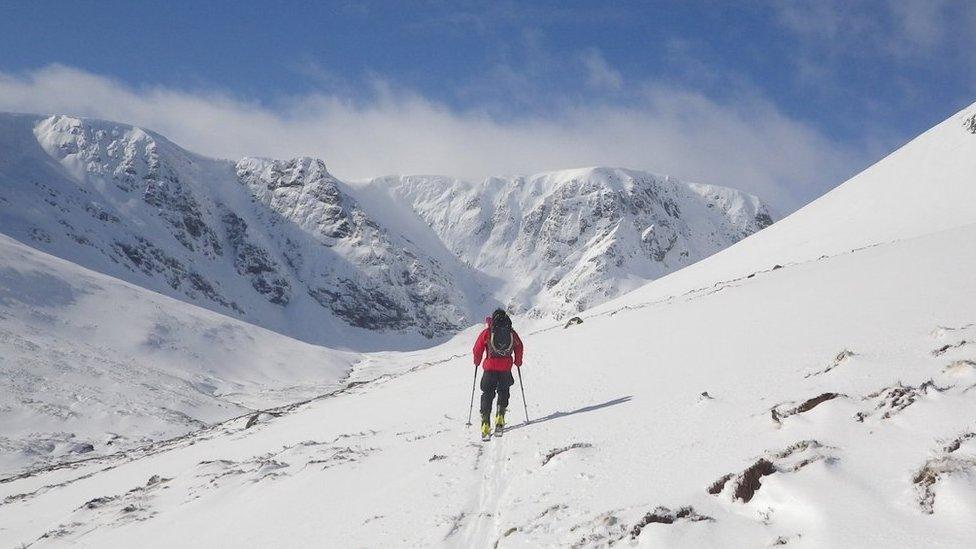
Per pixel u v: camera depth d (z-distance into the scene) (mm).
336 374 175625
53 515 14812
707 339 13445
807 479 4824
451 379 20109
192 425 82938
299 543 7277
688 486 5602
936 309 9656
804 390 7230
